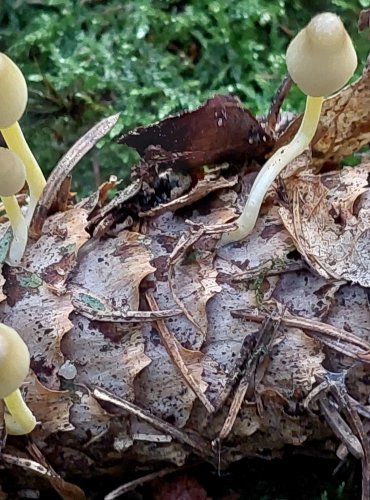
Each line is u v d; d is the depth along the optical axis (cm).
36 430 6
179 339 6
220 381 6
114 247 6
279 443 6
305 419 6
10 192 6
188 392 6
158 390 6
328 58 6
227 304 6
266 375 6
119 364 6
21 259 6
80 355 6
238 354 6
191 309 6
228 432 6
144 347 6
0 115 6
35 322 6
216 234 6
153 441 6
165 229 6
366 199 6
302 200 6
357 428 6
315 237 6
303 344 6
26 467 6
